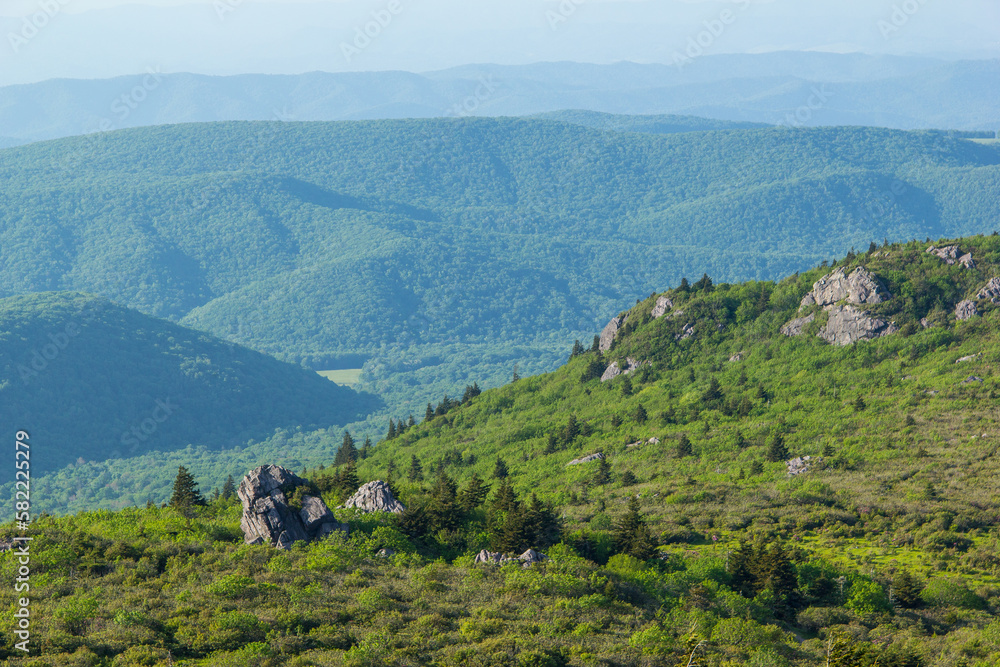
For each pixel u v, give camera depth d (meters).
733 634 71.25
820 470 123.38
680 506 111.56
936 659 69.06
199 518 99.62
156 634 62.88
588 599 73.56
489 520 94.12
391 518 93.06
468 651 62.41
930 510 102.06
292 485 88.44
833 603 81.88
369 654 61.06
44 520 94.62
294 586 73.31
